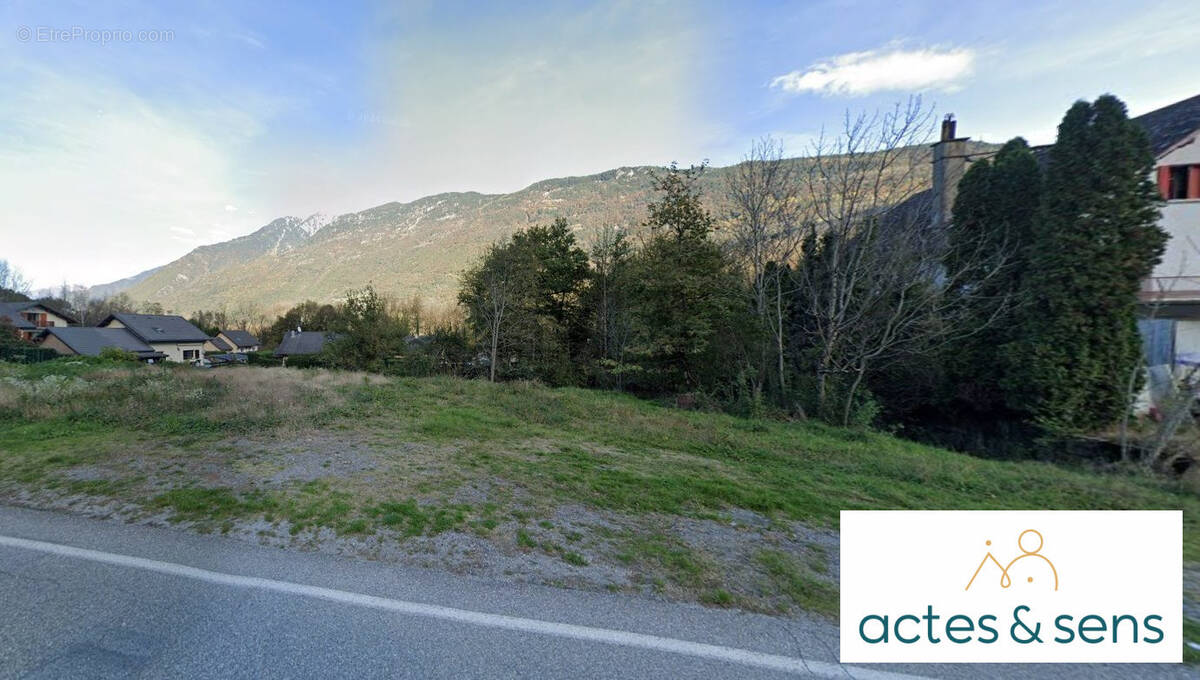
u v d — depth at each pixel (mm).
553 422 9656
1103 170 9414
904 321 11734
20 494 4293
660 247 15625
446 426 8016
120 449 5824
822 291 13211
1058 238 9773
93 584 2857
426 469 5395
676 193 16047
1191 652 2637
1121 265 9312
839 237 12617
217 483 4617
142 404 8477
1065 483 6566
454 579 3037
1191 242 10898
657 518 4344
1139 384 9227
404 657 2279
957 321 11781
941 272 12922
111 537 3488
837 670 2350
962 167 14680
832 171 12898
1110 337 9367
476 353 20438
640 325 15867
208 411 7926
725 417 11648
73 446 5949
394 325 24094
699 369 15188
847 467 7137
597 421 10016
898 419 13148
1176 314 11172
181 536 3531
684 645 2477
